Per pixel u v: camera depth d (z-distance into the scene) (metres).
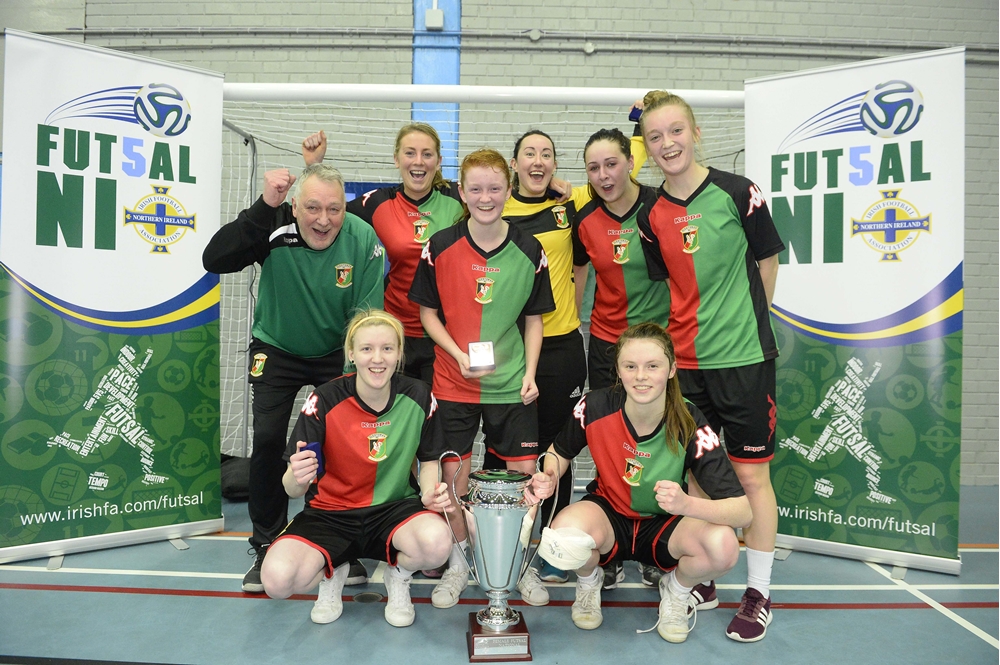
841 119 3.17
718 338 2.46
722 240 2.42
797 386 3.31
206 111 3.41
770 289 2.52
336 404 2.38
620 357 2.23
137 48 5.30
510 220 3.13
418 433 2.44
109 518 3.19
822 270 3.24
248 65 5.30
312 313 2.81
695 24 5.29
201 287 3.42
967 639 2.29
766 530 2.40
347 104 5.27
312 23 5.28
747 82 3.39
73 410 3.11
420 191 3.20
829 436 3.24
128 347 3.23
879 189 3.11
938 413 3.01
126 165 3.21
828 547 3.22
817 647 2.22
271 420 2.84
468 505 2.22
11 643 2.16
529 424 2.61
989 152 5.29
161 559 3.05
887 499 3.10
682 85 5.30
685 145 2.39
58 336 3.08
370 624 2.36
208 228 3.43
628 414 2.33
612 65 5.29
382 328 2.28
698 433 2.27
